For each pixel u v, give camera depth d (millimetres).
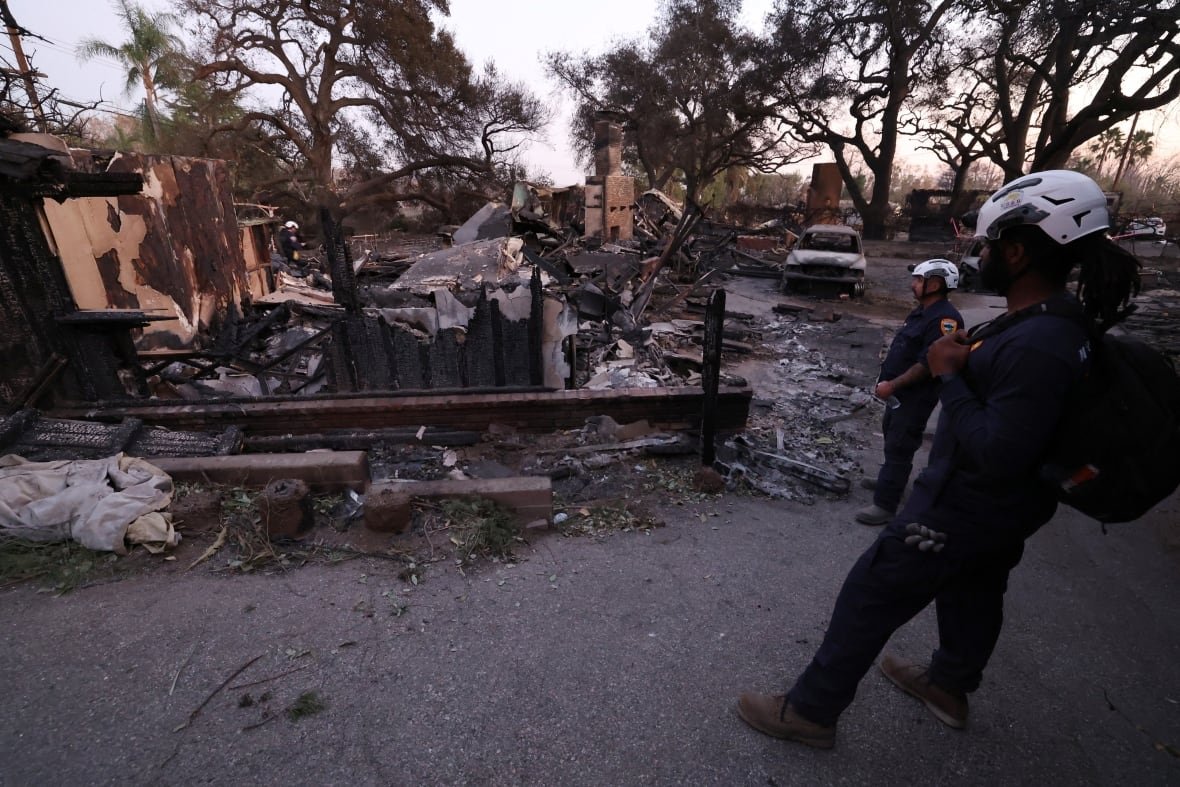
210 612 2791
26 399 4312
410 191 32344
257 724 2189
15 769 1987
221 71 28031
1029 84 27859
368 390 4852
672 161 36812
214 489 3744
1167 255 21109
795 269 13766
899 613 1859
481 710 2275
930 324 3432
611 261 11609
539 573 3189
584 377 6695
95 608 2805
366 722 2211
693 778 2012
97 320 4375
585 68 36156
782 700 2158
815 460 5051
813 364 8352
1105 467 1418
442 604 2898
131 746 2088
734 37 32656
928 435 5609
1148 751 2158
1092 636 2787
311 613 2803
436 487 3666
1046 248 1501
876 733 2205
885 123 33344
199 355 5703
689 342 9172
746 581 3189
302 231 27594
